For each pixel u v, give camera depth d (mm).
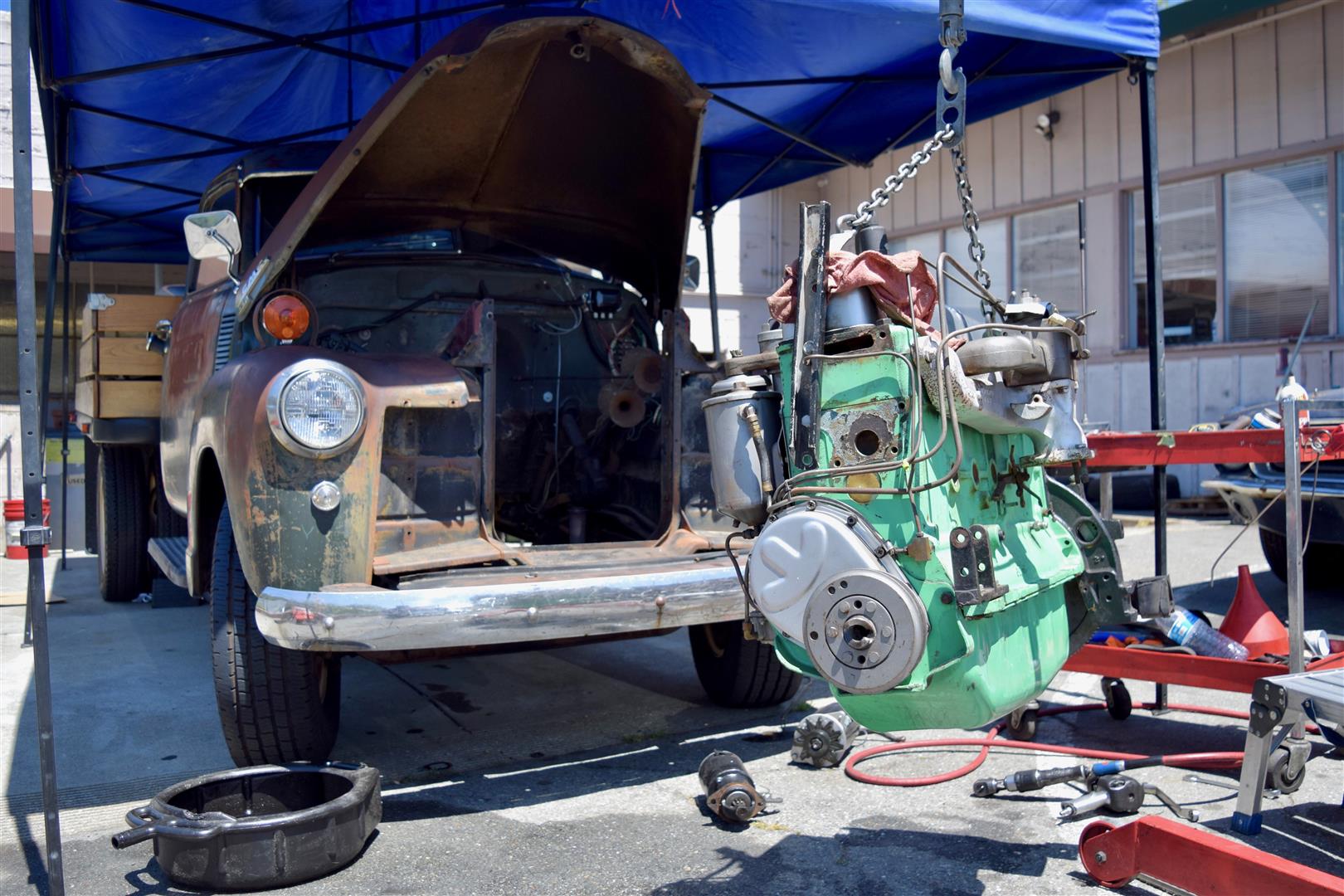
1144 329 11273
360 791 2617
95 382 5598
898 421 1950
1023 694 2174
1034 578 2221
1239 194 10555
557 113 3701
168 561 4430
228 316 4027
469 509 3104
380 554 2945
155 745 3598
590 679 4484
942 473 2010
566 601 2705
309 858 2441
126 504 6379
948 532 1985
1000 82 5047
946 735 3535
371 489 2848
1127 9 3930
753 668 3807
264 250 3373
